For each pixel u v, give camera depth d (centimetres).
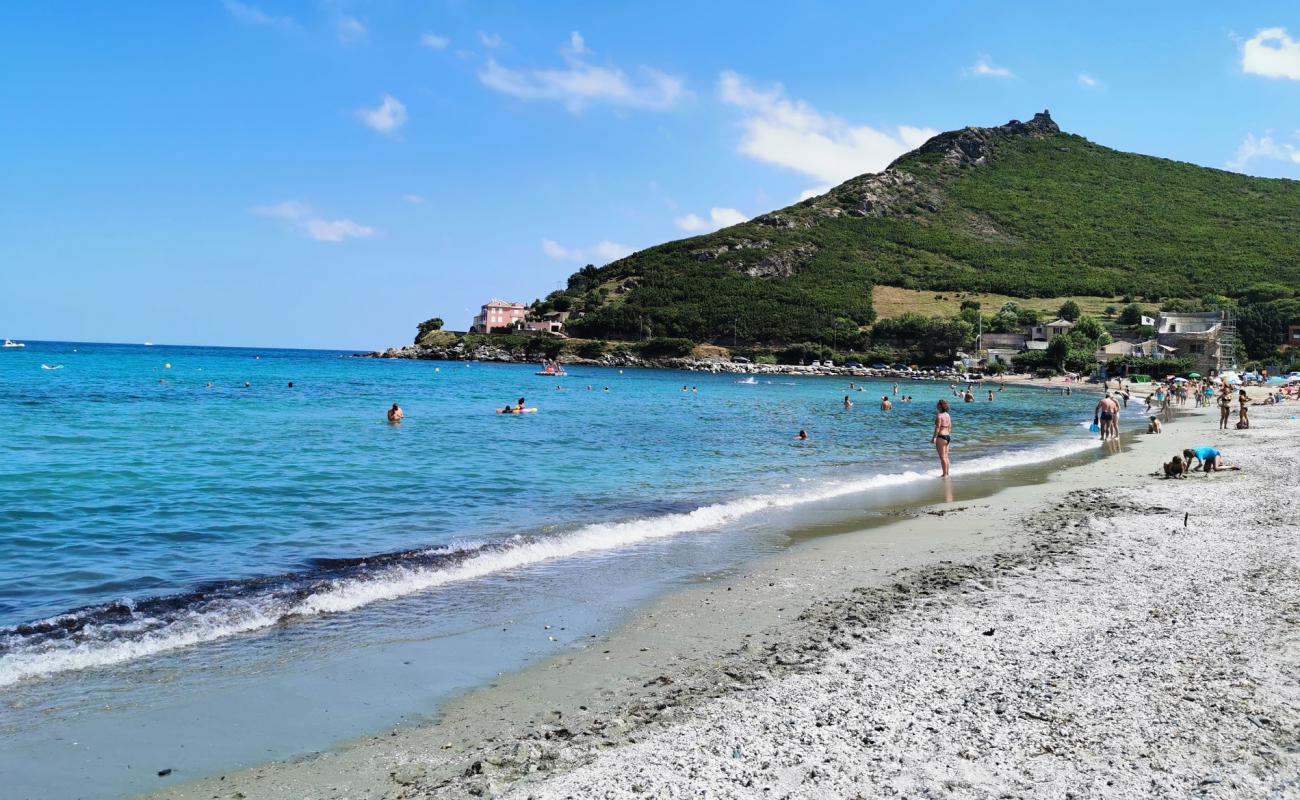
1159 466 2403
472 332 18638
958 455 2864
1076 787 562
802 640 891
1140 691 720
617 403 5872
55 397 4903
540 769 612
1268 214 19988
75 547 1333
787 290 16562
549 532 1506
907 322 14375
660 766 606
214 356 16975
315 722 707
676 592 1104
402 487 2003
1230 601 982
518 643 904
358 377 9312
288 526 1541
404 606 1041
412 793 584
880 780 577
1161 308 14150
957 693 726
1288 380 8519
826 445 3177
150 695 755
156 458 2386
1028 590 1062
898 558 1286
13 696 744
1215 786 561
